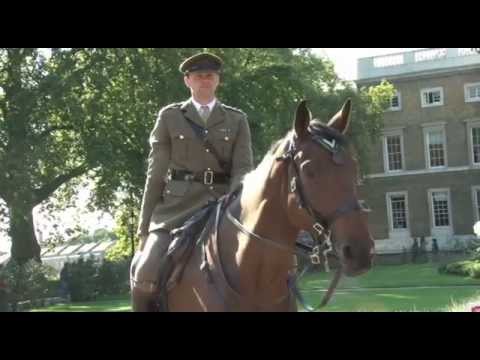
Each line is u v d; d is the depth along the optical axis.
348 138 3.71
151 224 4.74
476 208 49.69
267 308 3.95
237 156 4.76
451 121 50.66
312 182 3.46
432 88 51.28
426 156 51.19
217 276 4.05
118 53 27.44
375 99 42.59
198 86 4.75
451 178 50.41
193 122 4.71
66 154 31.48
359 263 3.26
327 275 28.73
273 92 31.19
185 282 4.28
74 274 30.52
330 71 38.16
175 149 4.72
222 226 4.18
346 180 3.42
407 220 51.31
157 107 27.92
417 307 15.62
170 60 27.53
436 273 30.56
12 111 26.70
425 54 51.75
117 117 29.02
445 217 50.59
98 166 29.16
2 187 25.06
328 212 3.39
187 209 4.65
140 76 27.38
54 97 26.41
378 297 19.27
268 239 3.84
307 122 3.60
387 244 51.41
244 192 4.11
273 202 3.80
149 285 4.45
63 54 27.73
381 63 52.91
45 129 28.41
